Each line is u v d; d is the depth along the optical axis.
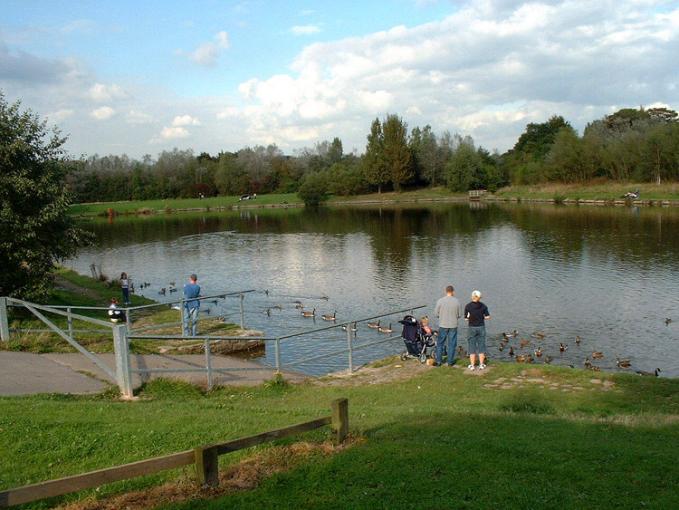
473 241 60.66
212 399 14.95
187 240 74.31
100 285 40.41
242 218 108.19
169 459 7.60
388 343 27.38
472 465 9.05
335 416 9.75
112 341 20.42
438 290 38.53
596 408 14.30
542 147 156.75
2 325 18.78
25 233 24.33
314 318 32.44
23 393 13.95
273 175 157.62
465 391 15.95
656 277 39.56
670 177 104.00
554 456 9.55
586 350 26.03
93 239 29.25
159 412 12.06
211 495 7.93
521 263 46.72
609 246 52.59
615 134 121.62
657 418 12.66
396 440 10.30
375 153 138.25
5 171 24.64
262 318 33.06
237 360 19.84
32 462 9.22
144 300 35.34
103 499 7.95
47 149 26.28
